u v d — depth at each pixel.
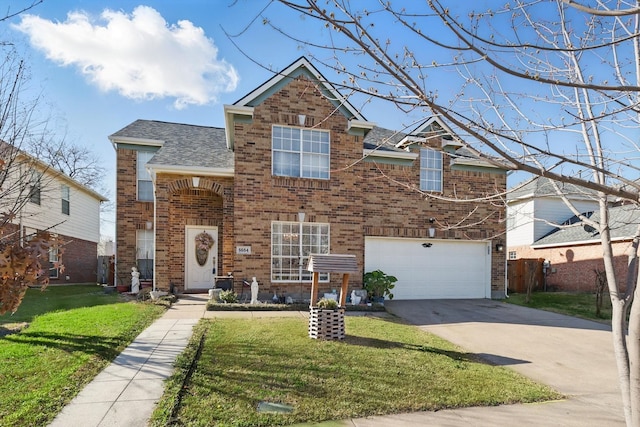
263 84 12.25
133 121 17.62
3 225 3.49
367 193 13.99
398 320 10.22
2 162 3.39
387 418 4.41
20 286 3.14
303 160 12.75
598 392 5.59
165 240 12.81
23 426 3.90
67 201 19.08
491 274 15.34
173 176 13.03
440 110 2.54
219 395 4.76
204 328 8.16
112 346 6.62
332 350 6.77
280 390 4.96
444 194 14.83
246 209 12.09
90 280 22.16
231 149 14.66
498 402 5.01
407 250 14.45
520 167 2.66
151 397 4.66
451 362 6.53
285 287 12.29
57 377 5.15
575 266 17.42
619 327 3.48
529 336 8.84
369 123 13.01
